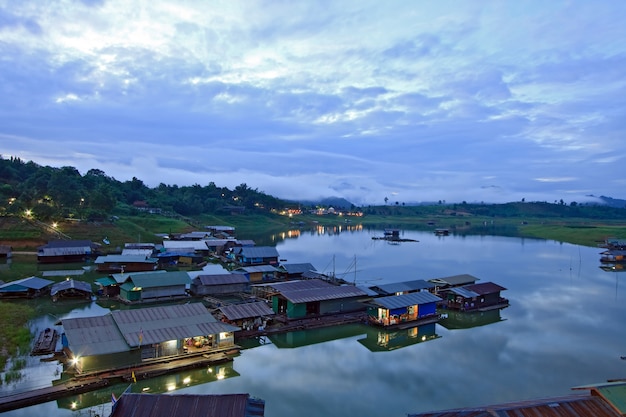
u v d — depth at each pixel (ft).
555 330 179.01
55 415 106.42
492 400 116.37
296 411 109.81
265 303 195.72
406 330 181.06
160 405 82.84
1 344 143.33
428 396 118.73
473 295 208.85
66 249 319.88
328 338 170.50
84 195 491.31
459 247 483.92
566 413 76.79
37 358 133.80
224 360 139.74
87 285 225.35
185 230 526.57
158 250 364.99
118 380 121.80
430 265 349.20
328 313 198.29
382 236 625.00
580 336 170.91
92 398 115.96
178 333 137.39
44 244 358.02
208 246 411.75
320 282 228.84
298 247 475.72
